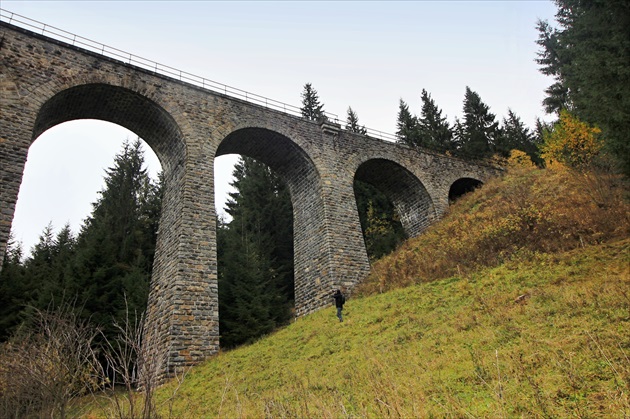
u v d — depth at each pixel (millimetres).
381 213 36156
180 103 20844
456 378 7020
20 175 15742
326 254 21922
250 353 14969
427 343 9648
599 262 12062
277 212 33812
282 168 26031
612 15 10289
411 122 47156
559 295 10016
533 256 14672
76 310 20516
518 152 36469
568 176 21688
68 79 18172
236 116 22469
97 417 5742
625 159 10562
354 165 25984
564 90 35531
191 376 14094
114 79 19375
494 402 5664
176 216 18734
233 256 26406
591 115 11102
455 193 33000
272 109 24109
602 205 16516
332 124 26016
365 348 11023
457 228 22516
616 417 4707
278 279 29266
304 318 19203
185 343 15688
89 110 20172
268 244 31141
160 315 17078
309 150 24406
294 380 10203
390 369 8344
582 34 11281
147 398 4461
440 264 18578
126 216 31656
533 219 18016
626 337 6746
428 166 29969
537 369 6566
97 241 25078
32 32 18031
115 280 23547
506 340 8297
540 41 38500
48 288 21641
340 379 8969
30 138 16500
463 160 32531
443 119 46906
